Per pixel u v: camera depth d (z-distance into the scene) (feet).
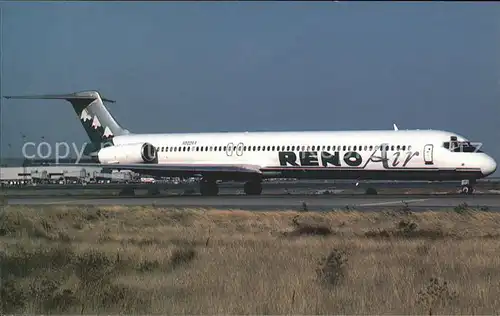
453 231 302.45
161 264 215.51
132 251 242.78
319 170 590.14
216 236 292.61
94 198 629.10
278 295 160.86
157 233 310.86
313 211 417.90
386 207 440.86
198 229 325.42
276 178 620.49
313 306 150.41
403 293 163.22
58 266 213.25
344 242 261.65
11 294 164.55
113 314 152.15
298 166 599.16
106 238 293.02
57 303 160.25
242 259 217.97
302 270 197.16
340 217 366.43
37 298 162.81
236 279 183.01
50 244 274.36
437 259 214.90
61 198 639.76
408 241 266.77
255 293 163.94
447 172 545.85
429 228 309.22
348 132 591.37
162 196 645.10
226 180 647.15
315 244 255.50
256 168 617.62
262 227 333.01
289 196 592.19
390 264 207.00
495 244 249.96
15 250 246.06
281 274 191.11
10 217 347.97
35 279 188.85
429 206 444.96
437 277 186.91
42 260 219.20
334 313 146.61
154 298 163.32
